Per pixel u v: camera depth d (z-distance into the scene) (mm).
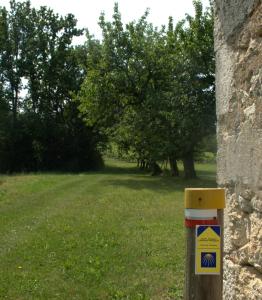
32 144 46906
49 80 46562
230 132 3904
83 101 32344
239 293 3754
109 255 9148
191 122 27734
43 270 8172
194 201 2535
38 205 17141
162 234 11305
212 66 28172
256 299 3451
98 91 31484
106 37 31297
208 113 28188
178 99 28406
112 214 14797
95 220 13594
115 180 28781
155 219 13750
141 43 30938
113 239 10719
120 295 6754
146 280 7445
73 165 46812
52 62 46625
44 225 12797
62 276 7777
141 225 12641
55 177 30641
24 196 19859
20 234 11555
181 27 29359
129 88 31312
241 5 3664
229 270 3945
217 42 4195
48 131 46562
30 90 47281
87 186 24547
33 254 9336
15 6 47094
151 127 29484
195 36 28500
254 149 3441
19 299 6719
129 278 7586
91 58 32375
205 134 28531
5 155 46500
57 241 10570
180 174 37344
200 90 28234
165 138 29406
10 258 9047
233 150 3838
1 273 8039
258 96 3379
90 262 8602
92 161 47438
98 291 6969
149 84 31453
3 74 47062
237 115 3752
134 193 21312
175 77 28859
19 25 47188
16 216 14547
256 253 3459
